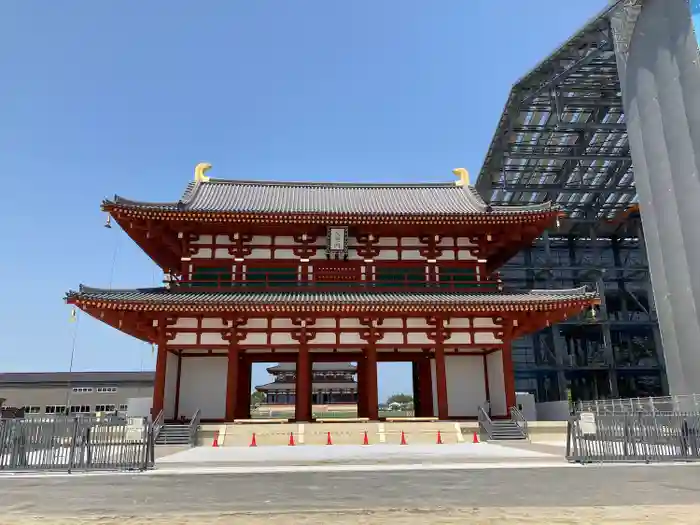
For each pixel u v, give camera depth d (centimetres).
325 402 8638
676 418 2142
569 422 2077
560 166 6669
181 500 1305
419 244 3831
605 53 5031
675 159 3553
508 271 6969
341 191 4619
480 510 1155
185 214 3425
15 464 1884
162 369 3278
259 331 3397
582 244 7425
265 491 1419
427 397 3750
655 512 1120
